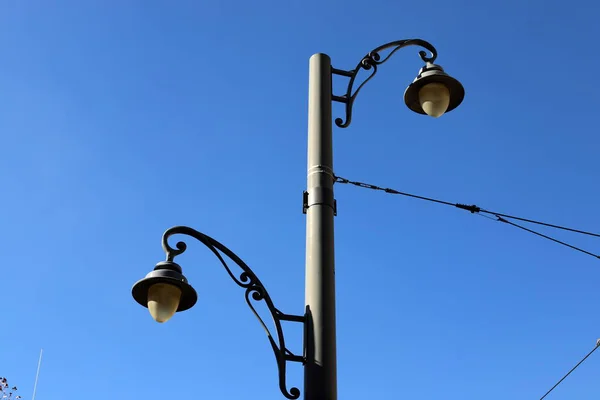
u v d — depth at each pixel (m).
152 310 6.48
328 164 6.70
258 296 6.29
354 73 7.43
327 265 6.15
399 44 7.69
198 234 6.64
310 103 7.11
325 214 6.40
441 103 7.43
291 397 5.80
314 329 5.87
